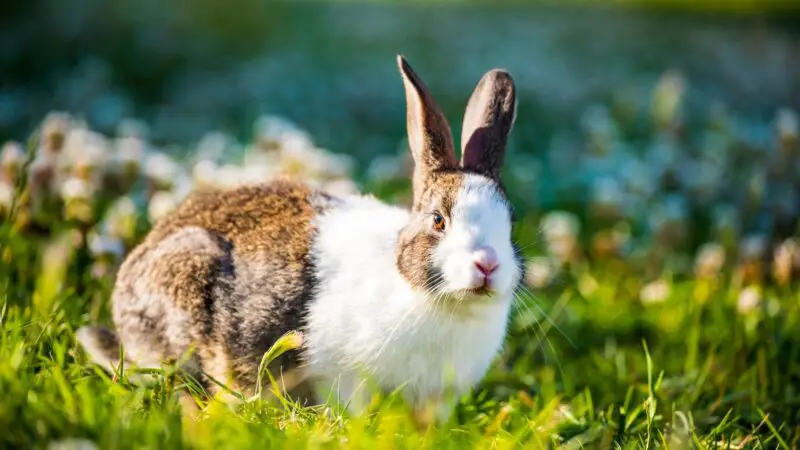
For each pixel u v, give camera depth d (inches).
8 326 282.7
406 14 1125.1
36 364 271.3
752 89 912.9
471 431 274.4
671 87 650.8
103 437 217.0
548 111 810.8
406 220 318.0
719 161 603.2
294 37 967.6
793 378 378.6
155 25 926.4
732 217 526.3
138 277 323.3
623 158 634.8
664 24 1141.1
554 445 283.7
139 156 458.3
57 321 311.7
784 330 401.1
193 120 724.7
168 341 314.3
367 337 297.9
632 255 510.6
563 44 1024.9
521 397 333.1
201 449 221.9
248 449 225.8
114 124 671.8
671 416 321.4
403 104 818.2
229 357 309.0
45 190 412.5
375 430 262.7
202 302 309.6
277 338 305.9
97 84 714.2
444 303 294.4
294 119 759.1
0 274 352.5
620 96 812.6
